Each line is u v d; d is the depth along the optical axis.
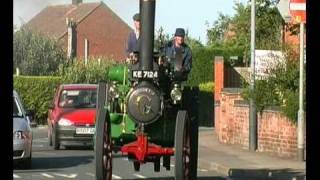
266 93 23.88
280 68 23.73
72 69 47.28
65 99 26.67
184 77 13.73
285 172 18.00
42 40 59.72
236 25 45.78
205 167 21.03
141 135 13.15
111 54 80.75
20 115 19.50
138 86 12.86
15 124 18.86
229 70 31.75
